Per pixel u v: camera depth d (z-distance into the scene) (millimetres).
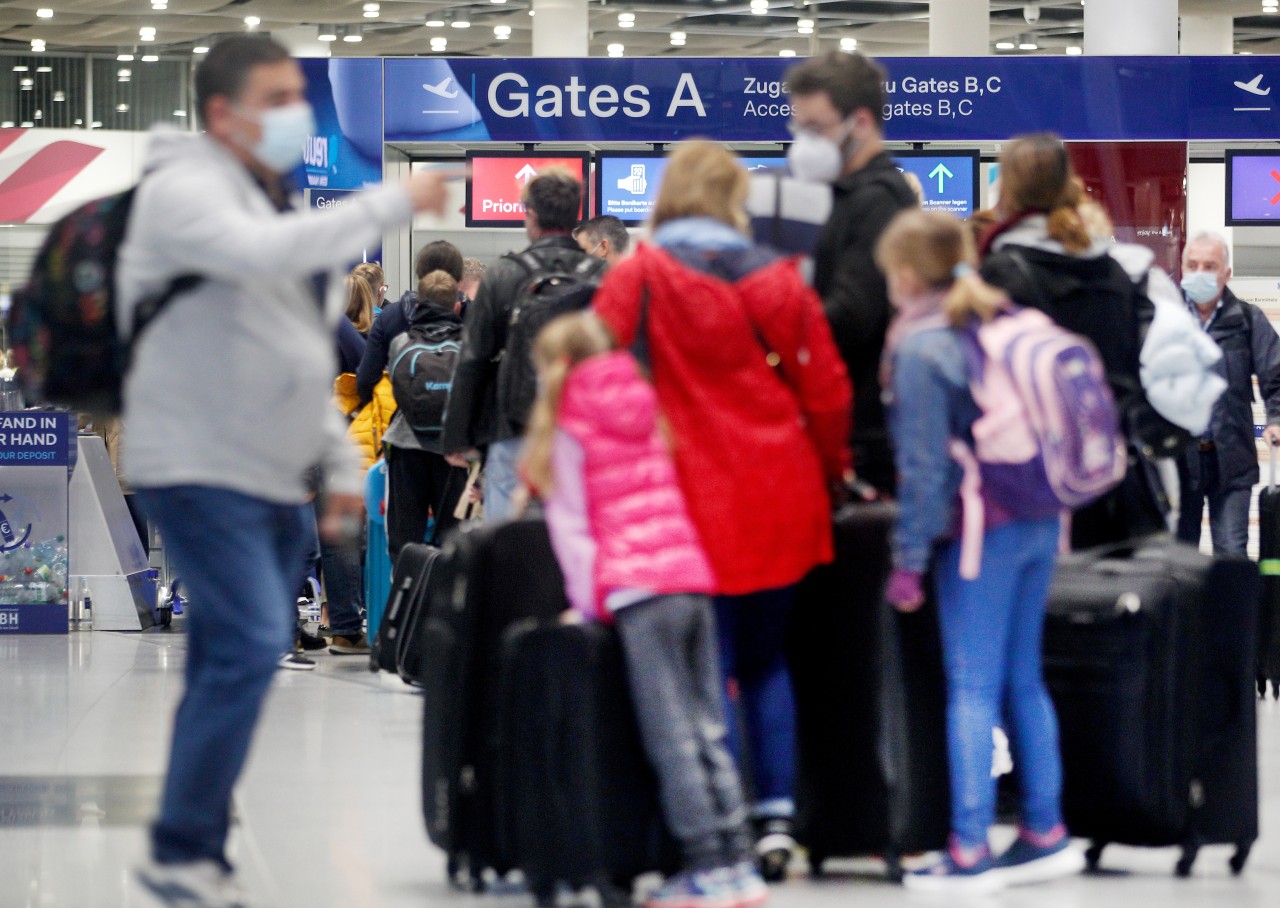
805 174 13695
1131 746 13422
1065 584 13750
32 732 20219
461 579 12523
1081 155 45625
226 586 10789
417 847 14438
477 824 12570
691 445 12375
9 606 31250
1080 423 12359
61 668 26172
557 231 19703
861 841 13461
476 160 46938
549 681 11883
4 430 31062
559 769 11875
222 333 10672
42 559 31281
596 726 11898
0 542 31281
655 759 11836
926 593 13344
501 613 12539
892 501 13820
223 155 10906
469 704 12523
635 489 11875
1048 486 12422
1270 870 13898
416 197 10453
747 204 13656
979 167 45812
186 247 10328
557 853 11852
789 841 13062
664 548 11789
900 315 12961
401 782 17422
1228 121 45312
